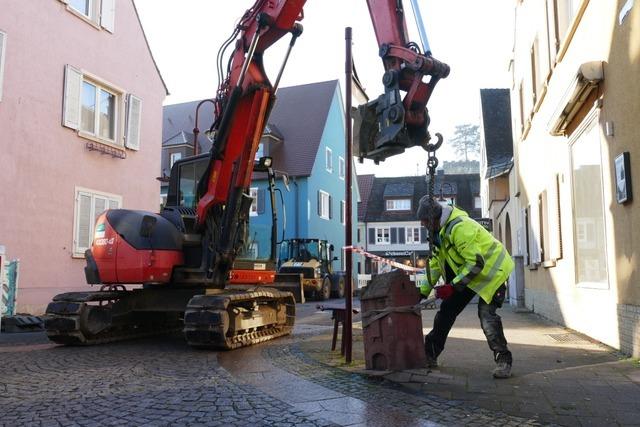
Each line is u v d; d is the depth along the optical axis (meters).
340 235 37.59
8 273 11.70
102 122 15.66
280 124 35.12
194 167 9.47
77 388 5.25
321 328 11.03
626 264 6.77
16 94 12.56
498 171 21.34
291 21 7.79
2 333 10.63
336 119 37.69
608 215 7.41
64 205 13.88
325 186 34.97
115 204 15.78
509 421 3.97
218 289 8.96
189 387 5.24
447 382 5.17
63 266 13.75
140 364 6.68
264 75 8.37
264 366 6.39
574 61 8.99
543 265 12.17
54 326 8.40
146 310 9.20
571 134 9.32
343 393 4.85
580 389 4.91
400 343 5.62
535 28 12.84
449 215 5.53
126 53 16.42
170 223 8.92
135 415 4.27
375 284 5.80
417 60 4.84
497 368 5.44
